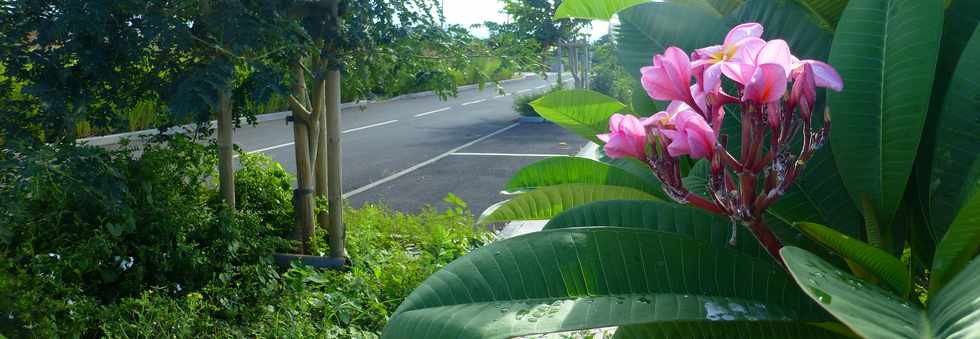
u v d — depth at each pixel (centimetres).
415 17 521
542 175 205
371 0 495
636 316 107
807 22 164
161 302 388
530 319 105
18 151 372
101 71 412
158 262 434
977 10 148
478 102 2880
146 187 442
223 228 460
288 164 1240
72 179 384
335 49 498
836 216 153
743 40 117
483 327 104
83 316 368
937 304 90
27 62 389
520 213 204
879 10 139
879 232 142
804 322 120
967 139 133
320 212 574
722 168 118
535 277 113
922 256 160
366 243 562
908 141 134
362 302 448
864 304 89
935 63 131
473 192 1020
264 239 500
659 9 174
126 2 397
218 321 397
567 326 103
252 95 445
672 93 124
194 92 414
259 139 1557
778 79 111
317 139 545
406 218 660
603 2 200
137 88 454
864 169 141
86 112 430
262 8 430
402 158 1367
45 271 380
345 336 404
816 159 155
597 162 196
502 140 1656
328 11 486
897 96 135
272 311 418
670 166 121
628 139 123
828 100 143
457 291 111
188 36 414
